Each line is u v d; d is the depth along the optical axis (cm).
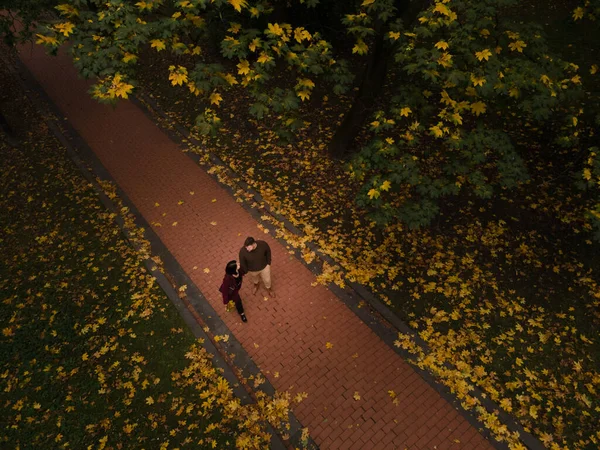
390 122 611
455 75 514
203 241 882
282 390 647
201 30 544
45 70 1487
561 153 1016
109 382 662
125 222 927
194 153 1119
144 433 605
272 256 845
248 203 964
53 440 602
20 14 939
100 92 490
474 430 596
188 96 1318
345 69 611
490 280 789
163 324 736
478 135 599
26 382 665
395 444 588
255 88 565
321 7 1195
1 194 1002
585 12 653
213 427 606
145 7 516
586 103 1095
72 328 734
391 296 770
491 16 555
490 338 704
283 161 1069
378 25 754
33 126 1222
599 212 541
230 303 763
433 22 531
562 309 742
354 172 638
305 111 1211
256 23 1038
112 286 800
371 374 661
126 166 1084
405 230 882
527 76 537
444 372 656
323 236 880
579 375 652
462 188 954
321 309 752
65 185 1027
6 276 826
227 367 674
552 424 600
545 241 852
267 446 586
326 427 605
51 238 897
